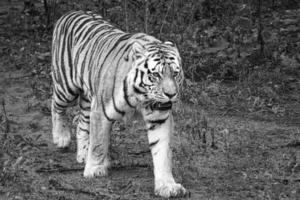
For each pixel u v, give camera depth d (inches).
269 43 714.8
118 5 734.5
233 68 665.0
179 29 689.0
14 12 882.1
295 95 615.8
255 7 800.9
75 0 796.6
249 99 598.2
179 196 393.4
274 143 501.7
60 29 476.4
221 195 403.2
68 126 495.8
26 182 423.2
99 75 412.8
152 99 377.7
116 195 399.2
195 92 604.1
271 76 645.9
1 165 436.5
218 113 571.2
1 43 789.9
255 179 430.3
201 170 445.7
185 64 654.5
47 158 472.4
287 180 426.3
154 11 693.9
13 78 685.3
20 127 541.3
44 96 621.3
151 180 426.6
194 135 505.0
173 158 463.8
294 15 804.0
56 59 471.5
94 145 418.9
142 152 483.5
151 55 377.4
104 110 407.5
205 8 789.9
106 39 428.8
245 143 500.7
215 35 735.7
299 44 716.0
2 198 398.0
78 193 405.1
